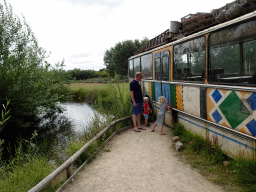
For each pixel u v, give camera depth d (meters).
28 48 9.80
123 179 3.33
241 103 3.07
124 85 9.50
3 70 8.69
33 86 9.78
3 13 9.07
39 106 10.86
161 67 6.51
